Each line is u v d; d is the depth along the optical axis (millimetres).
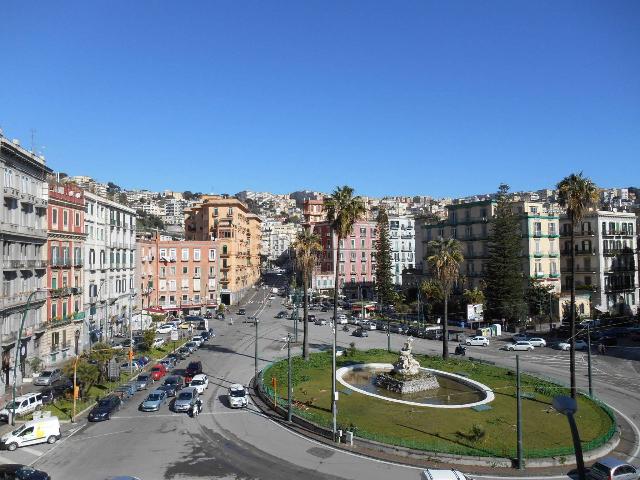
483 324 91000
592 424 38219
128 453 33000
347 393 46188
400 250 154625
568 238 102188
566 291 100688
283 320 105875
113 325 80750
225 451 33344
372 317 107938
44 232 58562
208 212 135250
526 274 95938
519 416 31141
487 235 101250
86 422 40062
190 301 113188
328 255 145875
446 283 61938
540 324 89625
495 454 31828
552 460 31328
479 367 56875
